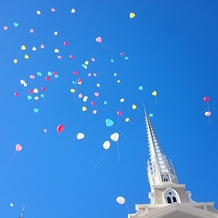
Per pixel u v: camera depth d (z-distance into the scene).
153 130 65.38
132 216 36.91
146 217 34.69
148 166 55.34
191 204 38.19
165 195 41.06
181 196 40.91
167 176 51.62
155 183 51.19
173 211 35.41
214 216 34.94
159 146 58.91
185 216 34.97
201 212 35.28
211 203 38.34
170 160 55.69
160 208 35.22
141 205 38.31
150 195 41.03
